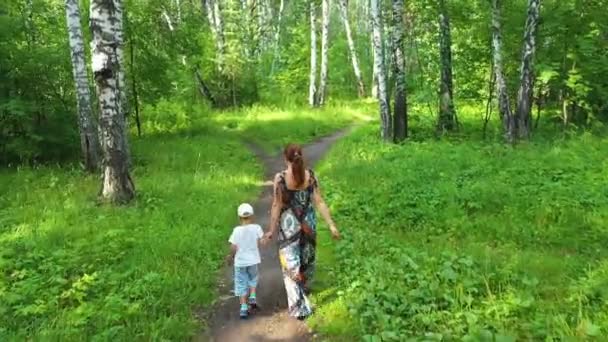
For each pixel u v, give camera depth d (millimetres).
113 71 11352
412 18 25734
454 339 5258
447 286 6422
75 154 18281
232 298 6992
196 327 6156
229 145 20781
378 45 19828
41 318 6195
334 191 12203
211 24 33531
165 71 23844
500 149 15797
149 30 22625
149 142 20734
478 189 11195
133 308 6176
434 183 12250
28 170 15609
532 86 17875
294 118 28203
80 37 15578
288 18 49281
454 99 23047
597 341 4918
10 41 17453
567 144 16438
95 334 5730
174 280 7082
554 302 6012
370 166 14656
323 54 35094
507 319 5570
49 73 17641
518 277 6672
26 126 16734
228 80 32562
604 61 19547
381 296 6230
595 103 21219
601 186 11148
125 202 11383
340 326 5789
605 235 8586
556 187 11203
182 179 13828
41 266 7660
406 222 9867
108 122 11352
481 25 20172
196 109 28703
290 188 6223
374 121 27547
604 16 19047
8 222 10375
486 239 8906
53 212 10711
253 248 6613
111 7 11219
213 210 10797
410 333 5465
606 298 5816
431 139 19188
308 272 6484
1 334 5723
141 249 8352
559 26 19125
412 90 23016
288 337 5914
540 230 9039
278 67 43969
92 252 8227
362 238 8625
